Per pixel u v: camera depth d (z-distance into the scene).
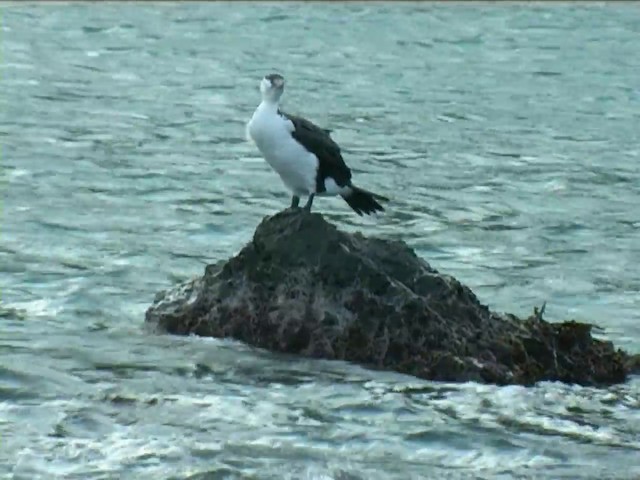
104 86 41.19
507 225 25.69
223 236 24.05
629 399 15.52
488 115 38.41
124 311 18.50
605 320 19.47
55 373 15.55
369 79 44.25
